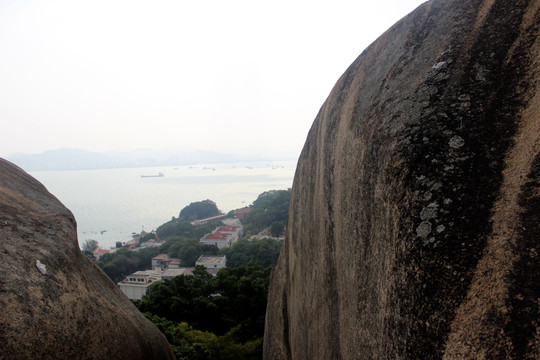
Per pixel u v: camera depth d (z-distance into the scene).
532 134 0.64
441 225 0.65
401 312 0.66
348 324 0.97
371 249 0.85
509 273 0.55
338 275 1.13
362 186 0.94
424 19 1.04
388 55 1.08
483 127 0.71
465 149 0.70
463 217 0.63
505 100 0.71
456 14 0.94
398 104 0.87
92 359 1.19
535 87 0.69
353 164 1.02
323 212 1.35
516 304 0.52
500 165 0.65
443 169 0.70
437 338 0.58
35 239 1.33
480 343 0.53
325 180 1.34
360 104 1.08
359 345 0.85
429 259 0.63
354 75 1.27
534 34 0.76
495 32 0.82
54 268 1.26
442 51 0.88
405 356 0.63
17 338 0.96
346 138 1.11
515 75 0.73
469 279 0.58
